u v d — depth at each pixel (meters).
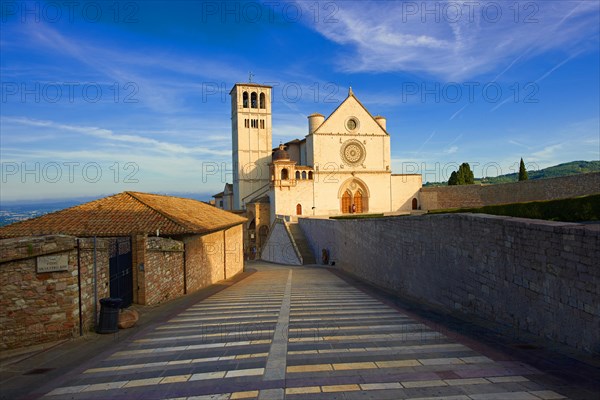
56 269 10.80
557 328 10.02
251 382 6.92
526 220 11.73
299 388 6.60
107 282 13.05
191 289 21.41
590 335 8.94
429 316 14.16
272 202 67.19
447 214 15.87
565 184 43.44
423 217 18.02
